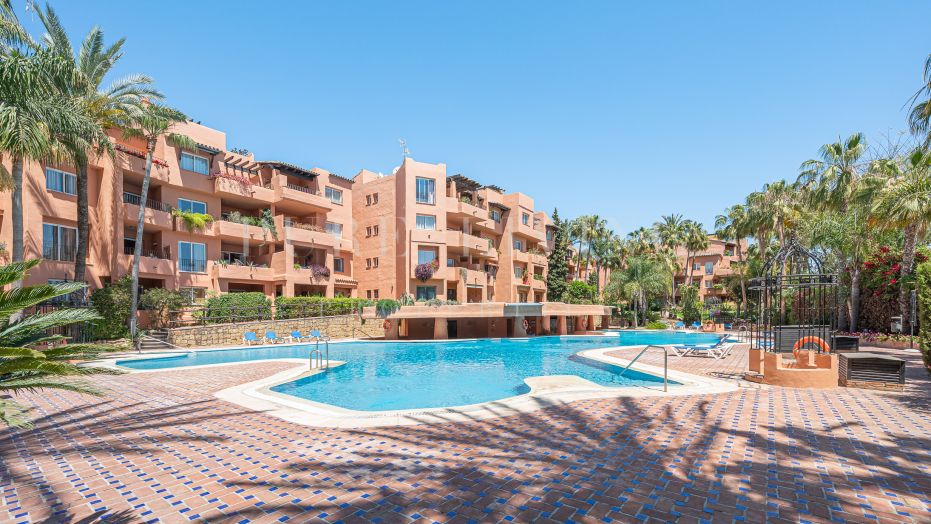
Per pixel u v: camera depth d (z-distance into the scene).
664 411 7.98
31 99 13.95
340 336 28.19
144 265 23.75
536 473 5.09
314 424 7.42
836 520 3.94
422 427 7.14
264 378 12.62
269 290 30.27
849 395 9.23
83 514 4.25
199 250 27.31
